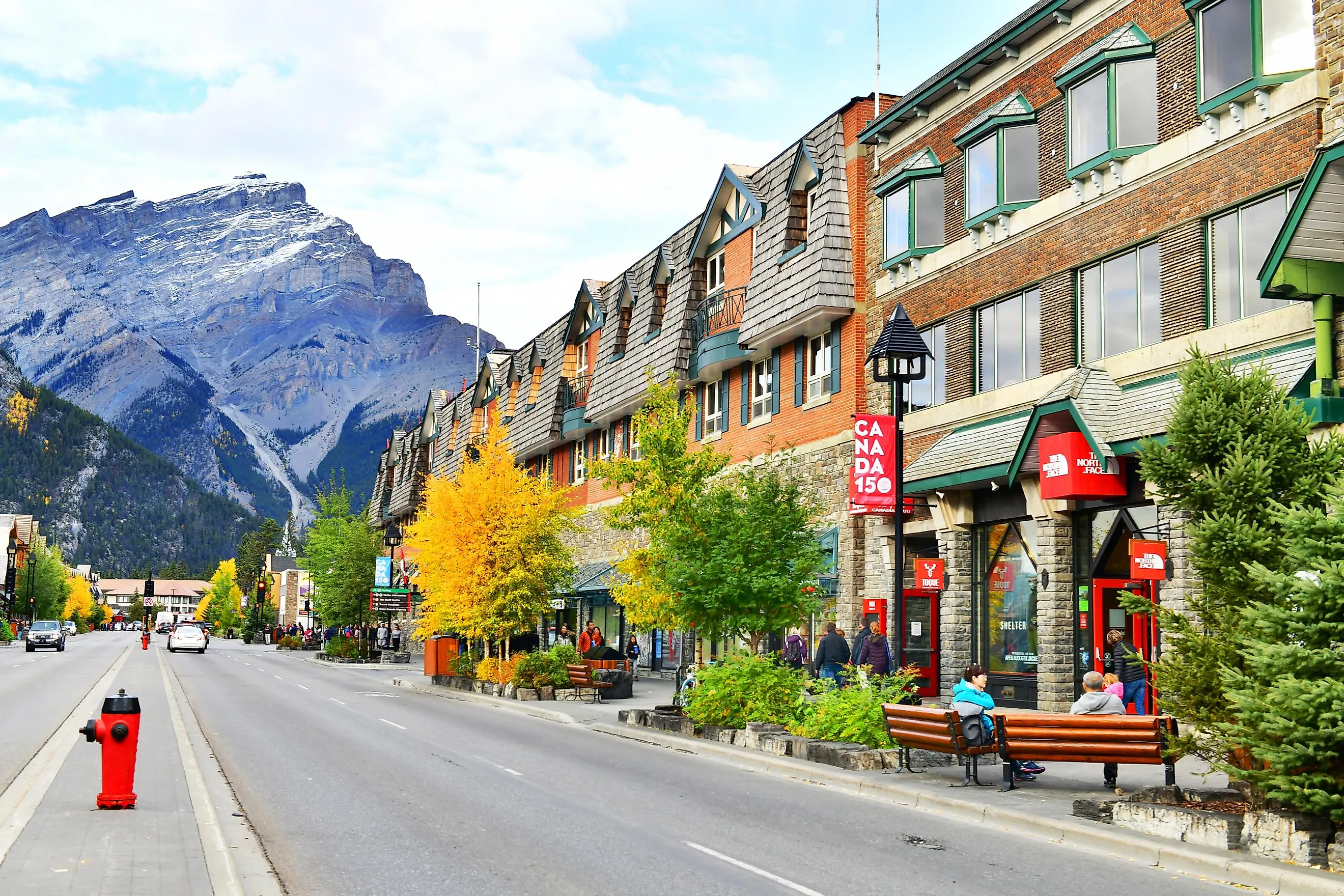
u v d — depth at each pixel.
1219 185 18.80
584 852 10.55
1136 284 20.67
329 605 66.44
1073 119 22.08
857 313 28.70
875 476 23.45
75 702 28.05
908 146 27.67
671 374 25.42
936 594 25.08
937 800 13.48
